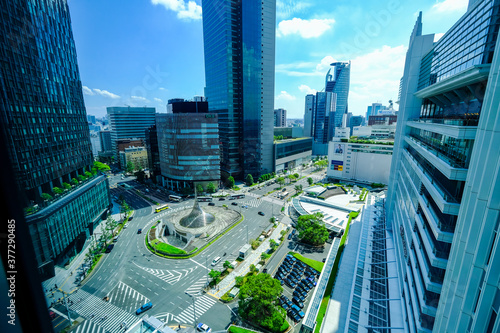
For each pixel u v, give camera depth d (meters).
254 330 37.69
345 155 119.38
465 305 18.88
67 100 55.28
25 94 41.62
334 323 31.03
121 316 41.41
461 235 19.72
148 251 62.09
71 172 57.72
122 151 138.12
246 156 125.06
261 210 88.88
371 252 45.94
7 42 37.97
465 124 22.42
